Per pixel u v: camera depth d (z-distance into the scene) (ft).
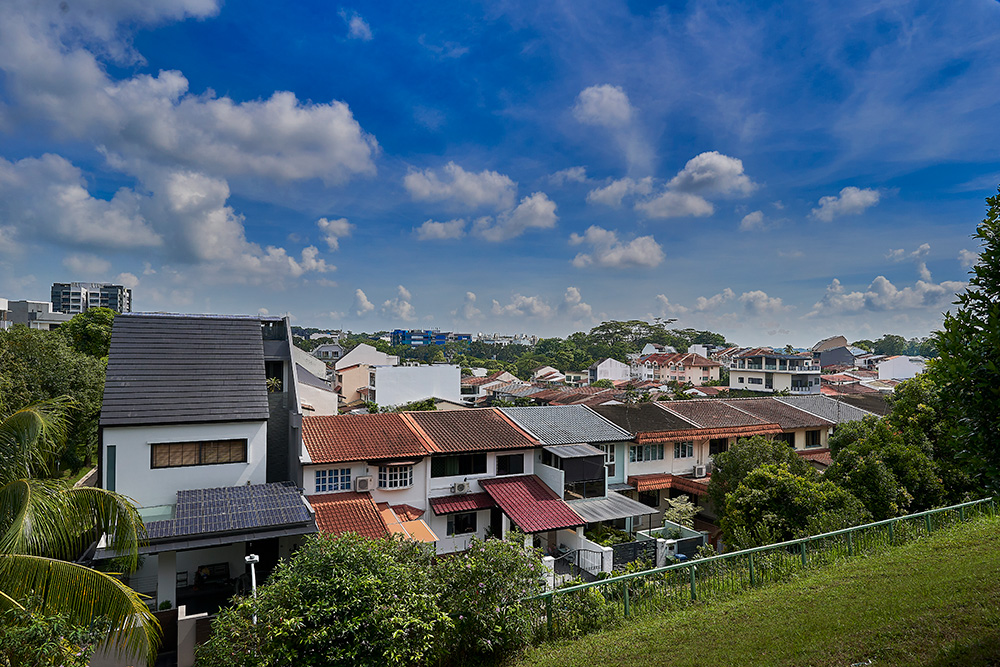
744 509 53.16
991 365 21.80
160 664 44.34
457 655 32.37
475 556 34.83
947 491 57.62
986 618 26.61
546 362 435.94
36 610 29.71
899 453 58.39
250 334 78.54
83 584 31.68
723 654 29.17
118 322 73.20
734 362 295.28
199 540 52.21
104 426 61.52
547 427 88.07
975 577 33.17
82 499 36.78
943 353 24.07
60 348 116.98
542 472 80.43
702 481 90.53
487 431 82.79
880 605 31.60
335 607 27.25
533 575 35.60
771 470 55.42
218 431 66.69
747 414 107.65
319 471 68.33
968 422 23.16
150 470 63.72
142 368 68.90
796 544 44.47
